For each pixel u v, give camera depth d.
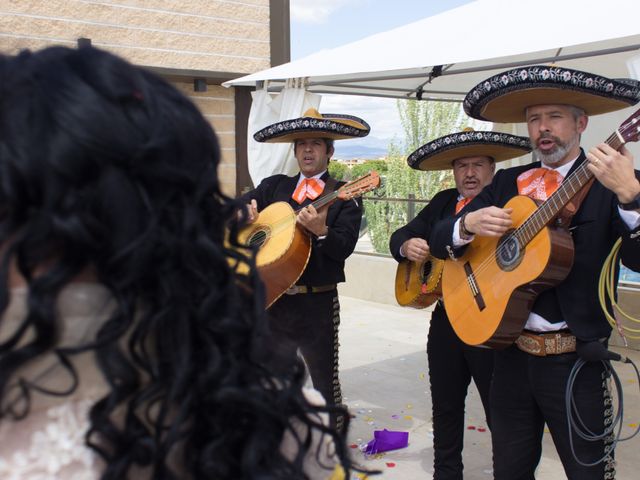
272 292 3.23
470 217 2.51
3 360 0.59
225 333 0.67
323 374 3.39
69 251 0.59
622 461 3.48
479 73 5.00
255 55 6.80
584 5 2.95
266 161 4.70
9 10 5.71
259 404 0.69
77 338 0.62
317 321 3.38
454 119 8.80
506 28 3.09
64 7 5.92
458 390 3.09
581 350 2.20
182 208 0.65
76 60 0.65
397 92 5.64
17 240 0.58
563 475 3.37
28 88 0.61
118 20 6.14
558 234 2.22
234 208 0.73
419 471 3.41
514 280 2.31
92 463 0.64
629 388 4.63
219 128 6.71
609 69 4.73
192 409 0.67
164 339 0.65
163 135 0.63
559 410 2.25
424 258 3.28
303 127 3.44
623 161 1.97
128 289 0.62
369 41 3.96
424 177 8.84
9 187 0.57
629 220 2.03
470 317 2.51
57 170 0.58
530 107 2.44
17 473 0.61
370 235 8.12
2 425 0.62
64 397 0.63
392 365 5.33
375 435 3.71
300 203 3.59
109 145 0.60
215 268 0.68
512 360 2.40
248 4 6.71
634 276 5.54
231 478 0.68
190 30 6.47
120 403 0.63
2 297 0.58
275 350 0.77
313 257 3.37
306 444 0.76
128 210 0.61
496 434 2.45
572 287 2.22
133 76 0.65
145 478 0.67
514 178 2.59
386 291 7.69
